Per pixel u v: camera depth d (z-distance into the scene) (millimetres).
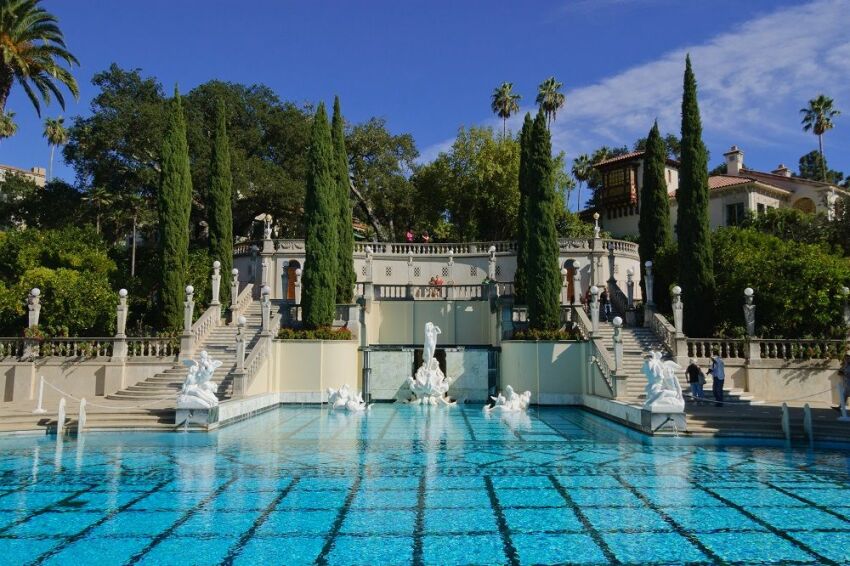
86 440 17297
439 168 52562
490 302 33000
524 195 33344
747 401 23016
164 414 19375
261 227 53812
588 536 9023
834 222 39312
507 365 28219
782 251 27906
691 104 30422
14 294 26875
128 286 31719
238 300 33125
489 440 17656
